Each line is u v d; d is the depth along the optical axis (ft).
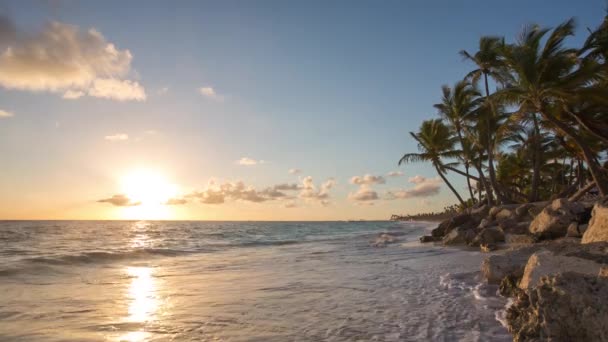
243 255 66.54
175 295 30.30
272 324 21.61
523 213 78.59
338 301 27.32
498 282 29.60
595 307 14.12
